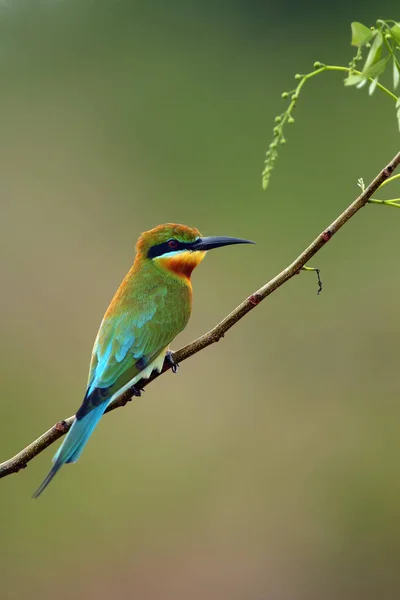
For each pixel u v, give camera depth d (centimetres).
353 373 1246
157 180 1521
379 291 1322
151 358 682
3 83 1573
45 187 1475
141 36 1644
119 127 1558
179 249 730
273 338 1284
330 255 1385
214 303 1312
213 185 1519
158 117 1577
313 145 1544
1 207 1437
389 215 1411
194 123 1570
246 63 1642
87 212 1462
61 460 541
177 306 711
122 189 1496
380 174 513
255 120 1580
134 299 704
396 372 1250
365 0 1636
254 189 1506
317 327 1295
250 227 1457
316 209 1473
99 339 684
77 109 1568
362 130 1531
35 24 1611
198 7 1647
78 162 1509
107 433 1141
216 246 736
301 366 1252
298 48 1644
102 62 1603
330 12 1644
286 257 1412
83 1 1595
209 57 1623
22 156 1514
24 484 1081
